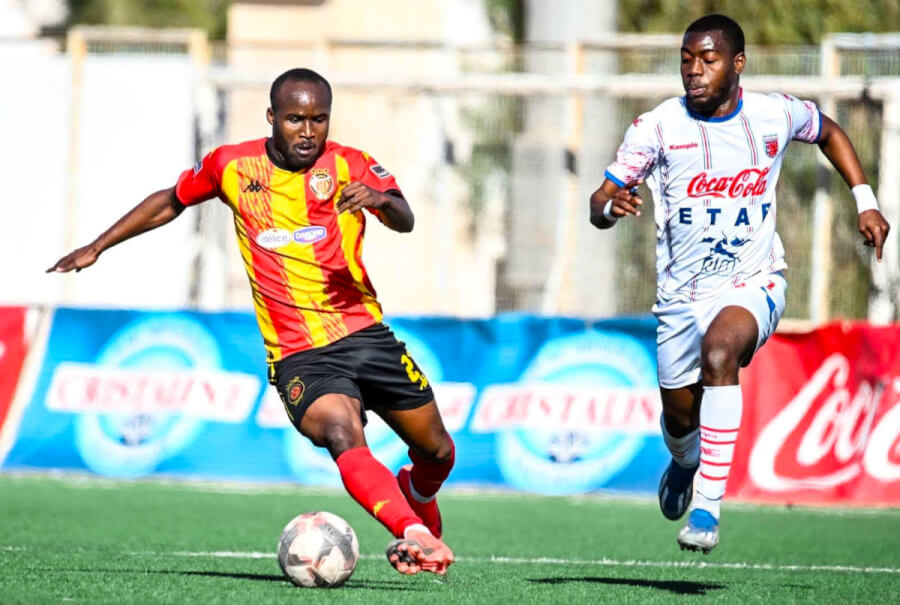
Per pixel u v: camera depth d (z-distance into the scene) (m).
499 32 78.50
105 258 53.53
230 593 19.50
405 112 53.84
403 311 53.59
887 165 48.22
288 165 20.47
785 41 65.94
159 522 34.41
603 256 51.25
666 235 22.03
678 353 22.19
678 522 36.91
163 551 27.83
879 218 21.62
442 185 53.50
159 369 45.66
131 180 54.00
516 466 43.72
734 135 21.25
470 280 56.06
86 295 53.84
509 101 54.06
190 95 53.59
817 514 39.09
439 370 44.47
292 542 20.08
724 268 21.59
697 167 21.34
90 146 54.16
